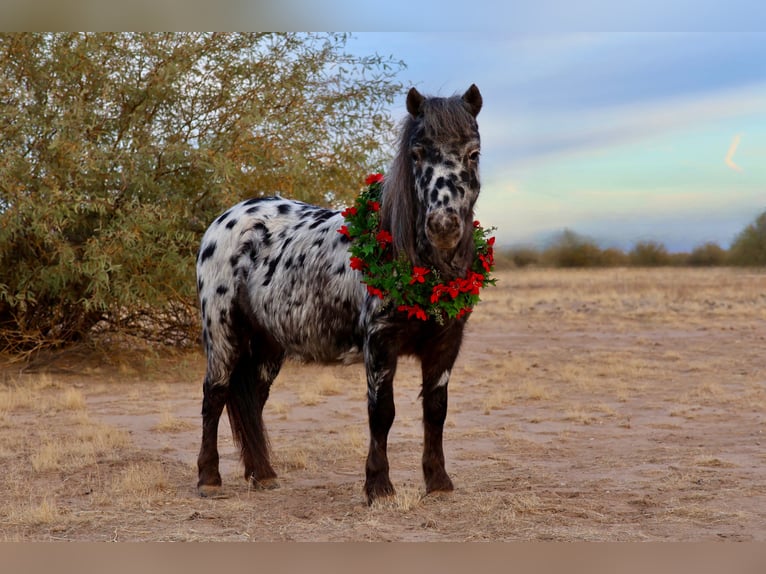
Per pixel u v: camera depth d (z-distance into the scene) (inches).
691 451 269.3
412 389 413.1
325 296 210.7
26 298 449.4
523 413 348.5
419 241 194.5
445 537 177.8
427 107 188.4
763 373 454.3
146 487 225.6
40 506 201.3
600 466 250.7
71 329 494.6
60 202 432.5
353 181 529.3
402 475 242.2
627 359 514.3
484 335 666.2
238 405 234.5
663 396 386.6
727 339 617.6
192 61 475.8
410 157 194.1
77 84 470.6
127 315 510.3
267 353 239.9
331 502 212.4
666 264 2817.4
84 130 444.1
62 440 293.3
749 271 2305.6
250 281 229.0
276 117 502.0
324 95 528.4
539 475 238.2
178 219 456.4
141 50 472.4
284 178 490.6
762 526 185.5
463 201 185.5
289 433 311.4
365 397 396.8
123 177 445.4
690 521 189.8
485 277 206.5
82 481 235.9
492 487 224.2
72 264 431.8
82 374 466.0
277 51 508.4
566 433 302.5
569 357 530.6
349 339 209.6
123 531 185.0
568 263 2738.7
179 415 350.6
